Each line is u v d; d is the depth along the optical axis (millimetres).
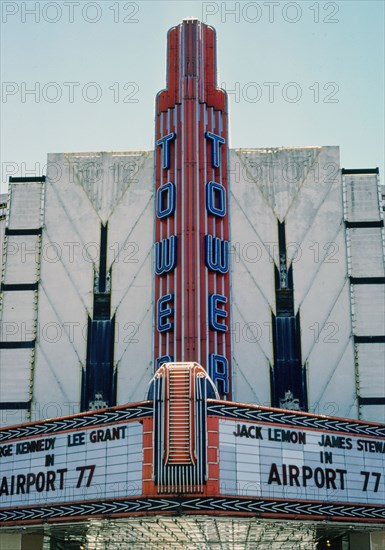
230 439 46562
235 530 52688
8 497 51312
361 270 66688
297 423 49719
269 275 66562
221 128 67438
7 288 67625
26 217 69125
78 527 50844
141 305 66312
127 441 47250
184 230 63938
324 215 67938
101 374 65312
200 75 67625
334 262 66875
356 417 63688
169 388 45750
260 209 67938
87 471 48406
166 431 45031
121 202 68688
